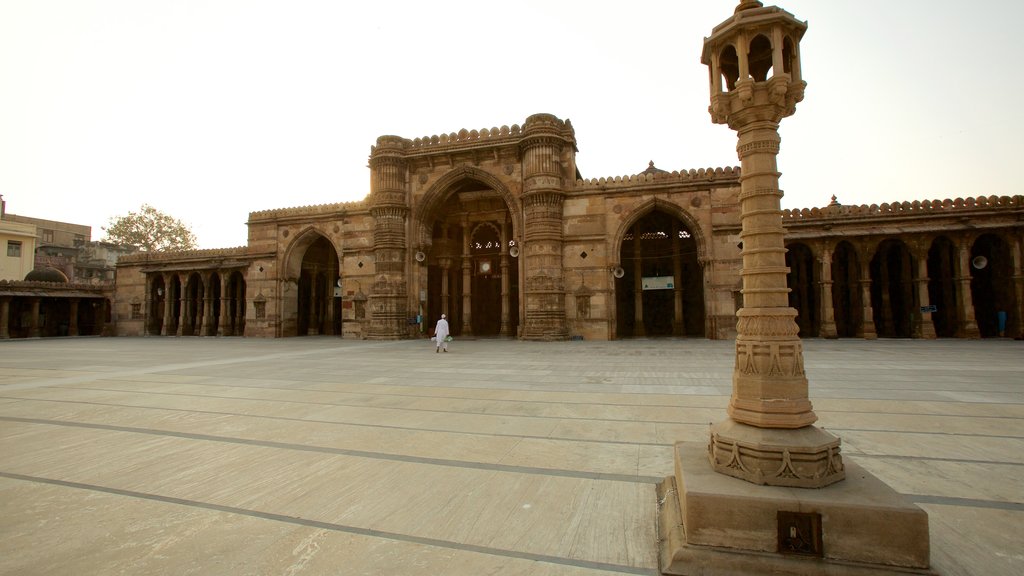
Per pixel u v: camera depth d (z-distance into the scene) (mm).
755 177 4230
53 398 9961
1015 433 6539
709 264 25906
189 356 19688
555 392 10094
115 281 41969
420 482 4988
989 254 26094
